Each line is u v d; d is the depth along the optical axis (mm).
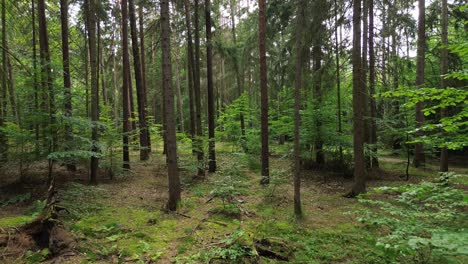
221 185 7719
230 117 16516
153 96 24312
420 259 4109
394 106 11219
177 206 7113
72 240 4969
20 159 7953
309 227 6191
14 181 8289
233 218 6664
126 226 5984
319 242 5426
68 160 8188
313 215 6992
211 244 5137
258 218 6754
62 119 7684
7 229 5086
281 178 9039
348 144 11406
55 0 13625
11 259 4469
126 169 10383
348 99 14250
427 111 3504
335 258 4773
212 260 4547
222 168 12070
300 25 6977
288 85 12078
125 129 10984
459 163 14570
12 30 13055
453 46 3189
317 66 11641
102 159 10445
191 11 12211
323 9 8391
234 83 24156
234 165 11406
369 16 10648
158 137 15961
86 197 7656
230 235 5371
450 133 5035
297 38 6934
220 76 24594
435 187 3398
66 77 9227
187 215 6828
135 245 5094
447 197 3521
